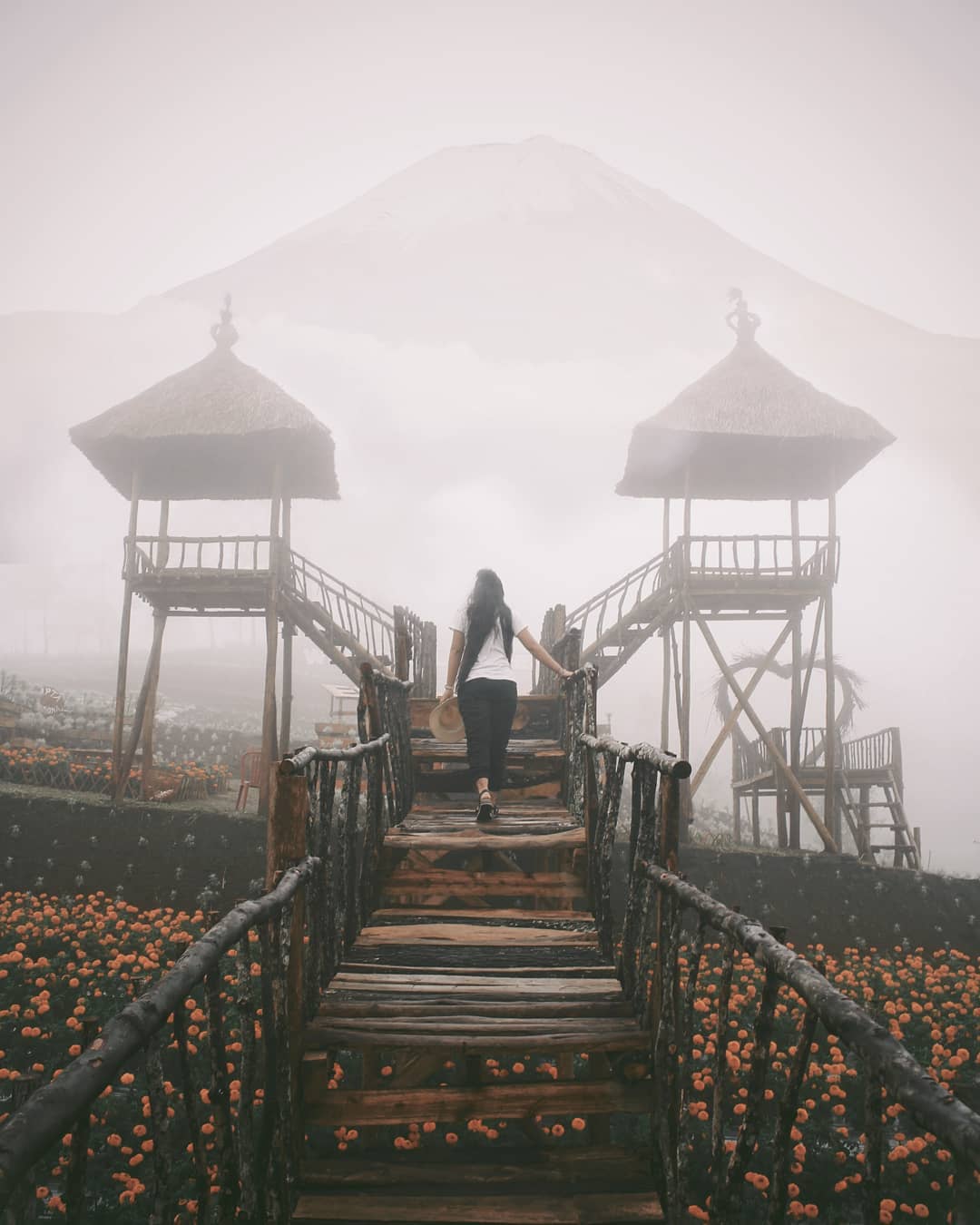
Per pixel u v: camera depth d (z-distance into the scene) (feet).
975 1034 26.03
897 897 45.44
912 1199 16.03
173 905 39.88
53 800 42.32
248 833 42.91
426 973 13.51
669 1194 9.95
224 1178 7.98
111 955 28.91
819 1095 19.88
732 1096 19.98
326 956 12.85
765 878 45.65
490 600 20.66
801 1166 17.10
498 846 17.70
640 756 12.10
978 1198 4.61
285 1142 10.00
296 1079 10.68
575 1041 11.00
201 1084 18.69
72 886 39.73
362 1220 9.85
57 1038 21.79
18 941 29.27
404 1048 10.94
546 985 12.93
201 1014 21.68
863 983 31.40
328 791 12.95
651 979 11.27
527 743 28.02
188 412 54.95
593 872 16.75
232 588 51.44
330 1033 11.03
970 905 45.57
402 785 21.83
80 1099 4.91
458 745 26.03
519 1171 10.61
